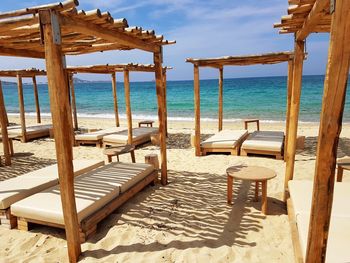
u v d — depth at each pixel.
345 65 1.68
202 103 29.19
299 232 2.86
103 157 8.16
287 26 3.66
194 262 3.09
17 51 5.72
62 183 3.01
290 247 3.34
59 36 2.79
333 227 2.86
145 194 5.08
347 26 1.64
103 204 4.00
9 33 3.66
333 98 1.74
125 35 4.07
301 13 2.99
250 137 8.54
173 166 6.91
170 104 29.48
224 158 7.52
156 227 3.87
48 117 22.36
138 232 3.75
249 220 4.01
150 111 25.92
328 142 1.81
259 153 7.50
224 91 40.03
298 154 7.58
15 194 4.07
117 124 12.98
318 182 1.89
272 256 3.17
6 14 2.81
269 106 24.92
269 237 3.56
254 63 8.11
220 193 5.08
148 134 10.07
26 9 2.74
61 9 2.69
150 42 4.85
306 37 4.05
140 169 5.25
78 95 46.81
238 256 3.18
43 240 3.67
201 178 5.95
